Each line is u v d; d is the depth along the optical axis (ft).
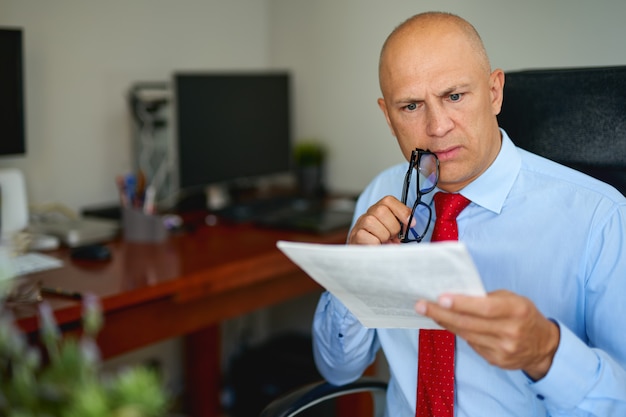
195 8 9.05
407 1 8.35
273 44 9.94
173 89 7.68
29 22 7.47
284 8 9.72
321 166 9.36
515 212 3.76
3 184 6.61
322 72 9.39
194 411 8.92
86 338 5.18
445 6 7.93
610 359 3.25
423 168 3.64
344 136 9.29
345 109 9.22
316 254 2.81
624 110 3.94
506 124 4.30
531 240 3.72
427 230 4.13
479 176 3.78
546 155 4.19
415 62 3.50
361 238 3.70
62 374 1.79
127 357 8.63
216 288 6.03
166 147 7.97
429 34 3.51
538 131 4.20
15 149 6.81
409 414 4.16
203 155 8.05
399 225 3.70
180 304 5.97
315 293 9.69
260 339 10.28
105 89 8.19
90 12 7.98
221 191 8.81
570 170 3.85
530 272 3.71
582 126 4.07
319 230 7.18
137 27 8.45
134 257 6.36
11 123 6.74
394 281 2.77
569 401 3.15
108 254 6.30
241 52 9.68
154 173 7.93
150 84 7.87
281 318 10.12
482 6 7.59
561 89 4.11
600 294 3.55
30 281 5.51
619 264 3.50
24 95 7.36
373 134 8.99
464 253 2.46
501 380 3.74
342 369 4.43
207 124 8.05
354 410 7.41
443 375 3.77
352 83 9.09
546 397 3.19
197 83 7.89
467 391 3.82
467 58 3.49
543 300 3.69
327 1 9.20
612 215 3.59
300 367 8.43
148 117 7.78
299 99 9.70
